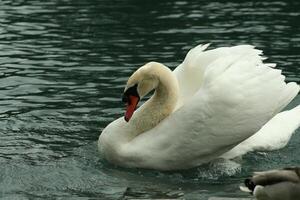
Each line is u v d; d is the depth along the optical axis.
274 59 21.42
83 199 13.05
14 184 13.75
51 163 14.70
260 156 15.00
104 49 22.98
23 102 18.20
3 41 23.80
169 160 14.24
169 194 13.24
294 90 14.45
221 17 26.75
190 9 28.23
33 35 24.59
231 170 14.30
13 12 27.91
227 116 13.92
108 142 14.66
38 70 20.78
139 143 14.45
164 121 14.50
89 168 14.49
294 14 26.84
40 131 16.38
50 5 29.23
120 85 19.38
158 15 27.44
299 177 11.38
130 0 30.17
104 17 27.25
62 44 23.55
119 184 13.75
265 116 14.12
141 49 22.89
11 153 15.17
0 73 20.48
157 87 14.75
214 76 14.09
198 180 13.96
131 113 14.46
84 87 19.27
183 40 23.77
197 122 13.96
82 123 16.84
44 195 13.25
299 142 15.77
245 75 14.16
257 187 11.63
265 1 29.25
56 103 18.12
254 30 24.70
